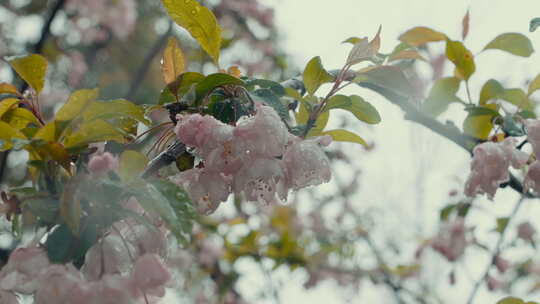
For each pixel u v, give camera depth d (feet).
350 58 3.76
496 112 4.17
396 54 4.03
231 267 8.36
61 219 3.30
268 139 3.43
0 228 3.74
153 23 10.77
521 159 3.92
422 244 7.56
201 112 3.63
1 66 8.43
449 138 4.35
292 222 9.08
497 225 6.11
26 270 3.26
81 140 3.43
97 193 3.24
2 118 3.62
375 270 9.48
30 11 9.39
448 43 4.31
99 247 3.28
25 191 3.38
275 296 8.34
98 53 10.53
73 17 10.05
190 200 3.29
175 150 3.59
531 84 4.22
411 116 4.35
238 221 8.23
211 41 3.88
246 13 9.62
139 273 3.26
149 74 10.32
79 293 3.21
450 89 4.33
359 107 3.82
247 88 3.76
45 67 3.64
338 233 9.67
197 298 8.78
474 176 3.97
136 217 3.27
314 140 3.56
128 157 3.37
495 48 4.30
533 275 8.26
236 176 3.46
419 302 9.39
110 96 10.12
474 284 7.08
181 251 8.19
